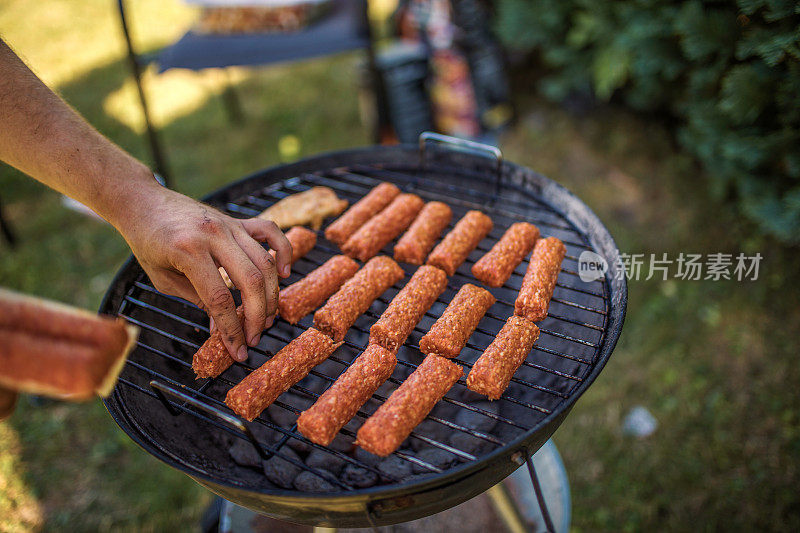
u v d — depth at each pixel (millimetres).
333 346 1913
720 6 3443
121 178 1793
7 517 2965
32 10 8664
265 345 2090
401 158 2756
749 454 2924
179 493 3029
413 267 2416
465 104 4855
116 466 3176
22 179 5199
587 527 2809
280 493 1424
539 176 2436
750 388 3191
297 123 5828
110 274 4312
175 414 1771
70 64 7109
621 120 5027
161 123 5926
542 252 2133
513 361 1794
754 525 2670
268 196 2664
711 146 3682
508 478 2307
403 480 1689
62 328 1037
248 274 1691
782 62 2955
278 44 4066
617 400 3268
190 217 1730
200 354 1834
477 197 2643
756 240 3855
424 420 1880
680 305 3639
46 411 3443
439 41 4656
